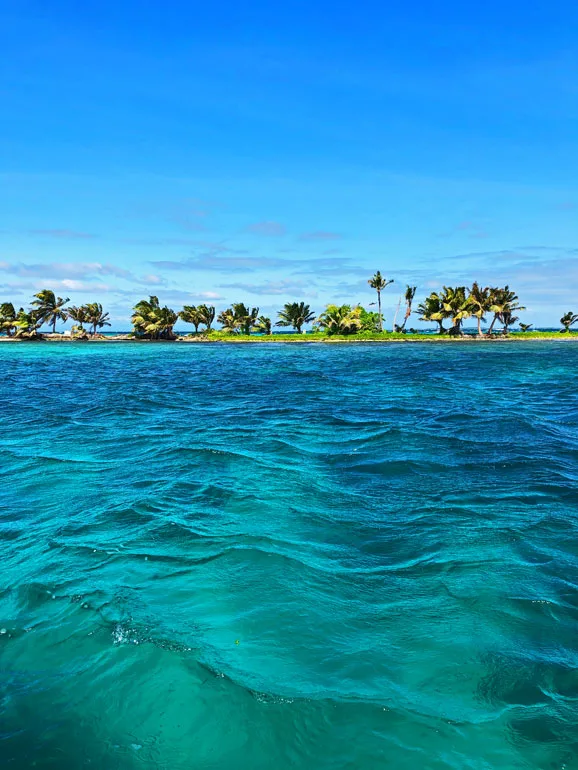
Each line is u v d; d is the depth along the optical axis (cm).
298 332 10775
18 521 770
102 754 356
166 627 497
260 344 8844
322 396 2292
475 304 9488
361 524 749
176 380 3172
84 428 1525
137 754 357
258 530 726
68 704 401
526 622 507
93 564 628
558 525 743
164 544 682
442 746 363
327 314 9844
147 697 407
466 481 953
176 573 605
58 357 5788
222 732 375
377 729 377
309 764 350
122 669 438
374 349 6812
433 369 3753
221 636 485
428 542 688
